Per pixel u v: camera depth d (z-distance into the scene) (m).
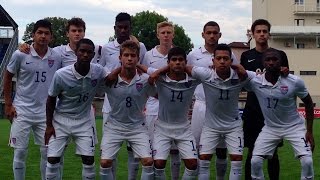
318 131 18.88
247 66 6.79
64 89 5.78
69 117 5.95
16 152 6.36
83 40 5.71
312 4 43.19
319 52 41.28
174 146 6.44
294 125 6.01
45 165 6.51
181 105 6.03
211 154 6.18
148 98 6.66
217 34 6.60
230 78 5.89
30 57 6.30
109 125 6.08
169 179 7.96
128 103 5.89
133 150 6.10
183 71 5.90
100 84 5.98
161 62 6.89
